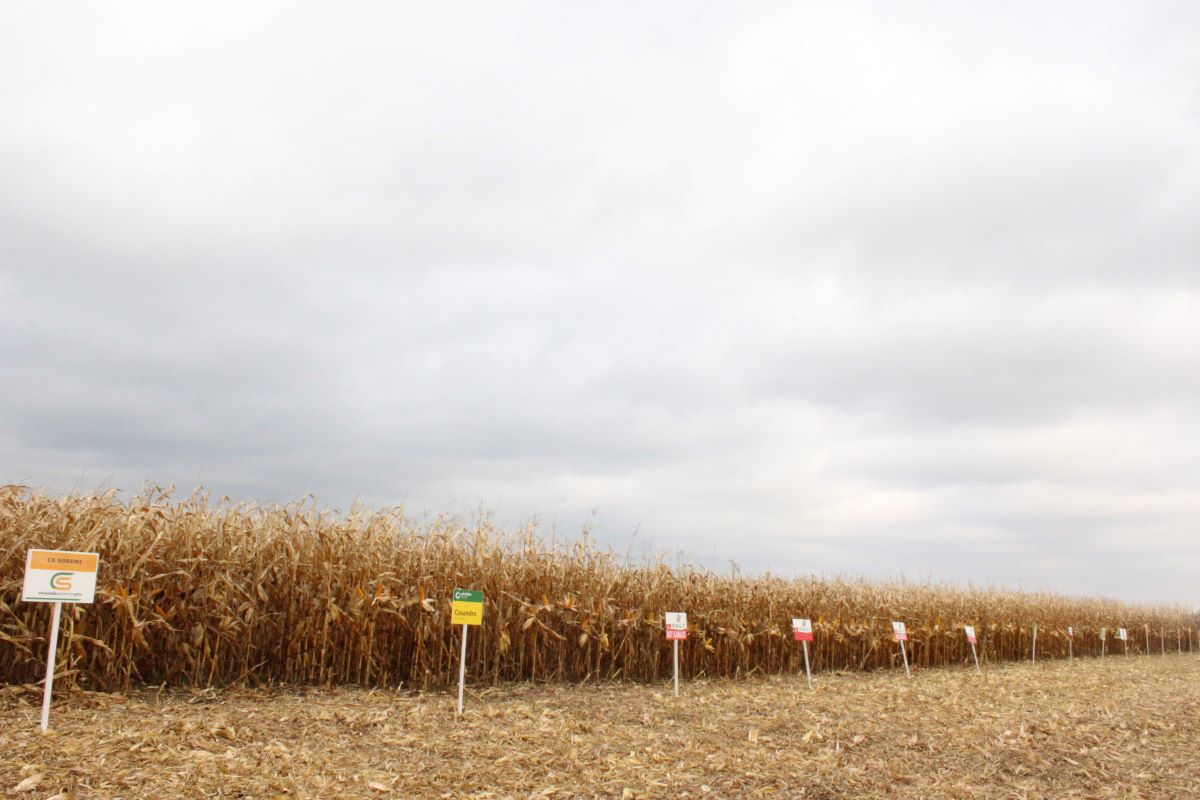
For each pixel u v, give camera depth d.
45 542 10.77
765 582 20.67
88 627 10.75
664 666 17.30
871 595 23.92
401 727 9.60
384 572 13.14
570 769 8.05
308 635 12.44
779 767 8.62
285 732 8.95
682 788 7.67
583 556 16.39
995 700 14.38
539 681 14.71
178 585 11.48
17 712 8.95
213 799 6.36
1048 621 31.33
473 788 7.27
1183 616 44.81
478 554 14.45
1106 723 12.14
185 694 10.99
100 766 6.90
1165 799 8.22
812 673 19.94
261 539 12.48
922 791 8.09
